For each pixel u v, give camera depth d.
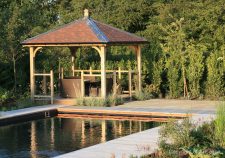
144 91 24.28
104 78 21.56
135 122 18.30
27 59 25.38
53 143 14.34
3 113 18.81
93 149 12.09
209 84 23.97
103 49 21.53
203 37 28.00
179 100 23.38
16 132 16.31
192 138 11.57
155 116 18.92
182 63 24.09
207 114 17.83
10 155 12.80
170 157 10.64
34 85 22.59
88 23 22.98
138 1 33.41
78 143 14.30
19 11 24.33
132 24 33.47
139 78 23.92
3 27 23.45
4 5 28.84
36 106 21.41
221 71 23.66
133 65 25.03
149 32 31.16
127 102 22.52
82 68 25.72
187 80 24.41
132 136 13.89
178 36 24.45
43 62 25.30
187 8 30.62
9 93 23.11
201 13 29.20
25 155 12.78
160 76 24.69
